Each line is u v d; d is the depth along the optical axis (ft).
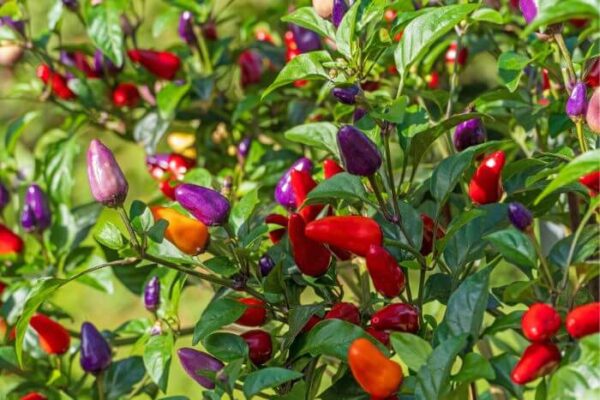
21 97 4.09
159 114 3.97
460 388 2.87
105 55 3.92
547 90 3.66
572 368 2.77
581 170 2.77
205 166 4.12
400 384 2.88
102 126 4.15
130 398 3.55
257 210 3.49
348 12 3.09
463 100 4.02
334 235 3.00
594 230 2.93
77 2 3.95
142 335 3.53
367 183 3.14
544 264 2.88
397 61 3.09
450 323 2.92
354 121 3.25
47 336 3.49
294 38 3.69
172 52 4.14
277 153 3.92
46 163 3.93
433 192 3.06
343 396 3.07
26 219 3.70
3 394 3.74
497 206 3.12
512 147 3.77
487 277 2.92
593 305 2.79
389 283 3.00
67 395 3.59
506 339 4.08
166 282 3.38
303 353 3.02
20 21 3.97
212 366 3.06
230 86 4.17
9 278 3.82
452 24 3.06
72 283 8.04
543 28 3.09
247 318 3.13
